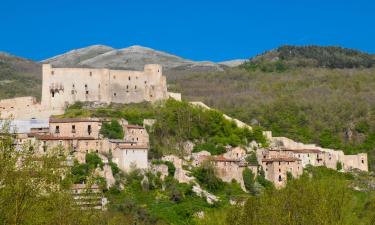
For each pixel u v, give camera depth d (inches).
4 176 3757.4
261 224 5162.4
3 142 3890.3
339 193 5595.5
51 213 4003.4
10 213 3690.9
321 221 4995.1
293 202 5236.2
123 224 6309.1
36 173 3912.4
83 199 4495.6
